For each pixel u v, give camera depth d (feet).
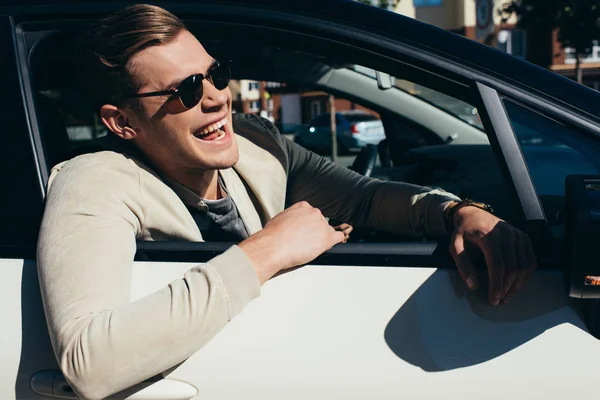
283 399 3.91
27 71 4.56
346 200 5.83
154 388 3.99
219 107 4.60
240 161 5.39
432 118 8.41
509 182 4.23
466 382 3.89
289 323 3.99
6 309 4.20
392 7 47.34
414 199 5.24
